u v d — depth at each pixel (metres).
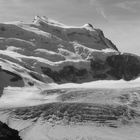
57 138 118.69
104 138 119.25
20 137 116.94
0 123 116.12
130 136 122.44
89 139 118.25
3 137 105.38
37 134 122.31
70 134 122.44
